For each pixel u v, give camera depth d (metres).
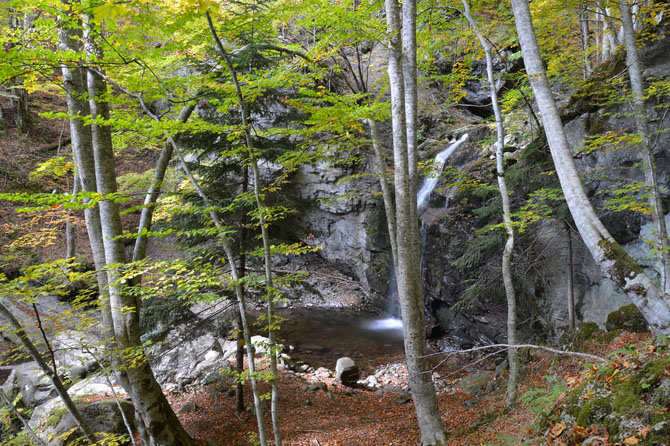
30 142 20.02
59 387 5.00
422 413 6.80
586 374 4.82
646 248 8.80
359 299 19.06
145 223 7.47
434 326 14.59
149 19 4.69
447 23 10.12
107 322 7.22
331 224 19.92
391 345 14.51
